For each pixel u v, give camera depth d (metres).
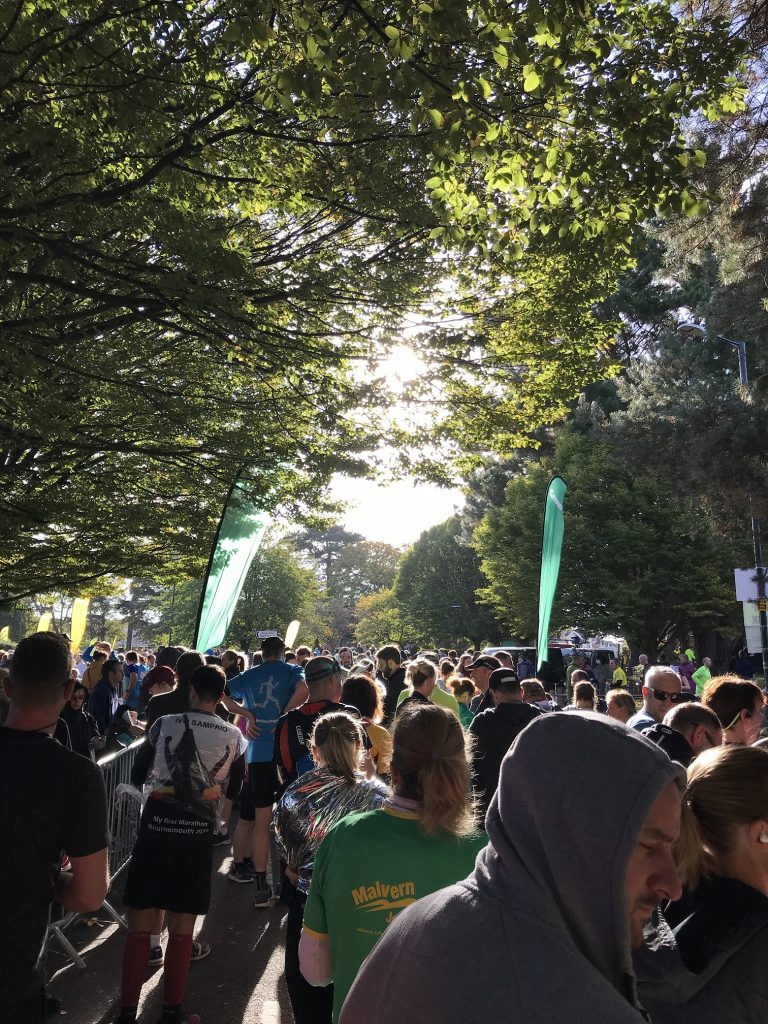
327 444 12.43
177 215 7.42
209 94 7.16
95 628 83.06
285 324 9.67
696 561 37.31
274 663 8.05
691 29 7.66
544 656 9.52
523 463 44.78
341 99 6.31
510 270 10.28
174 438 12.35
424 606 68.44
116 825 8.09
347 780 3.78
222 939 6.69
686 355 32.00
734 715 4.75
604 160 6.62
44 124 6.59
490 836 1.45
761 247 16.67
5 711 4.45
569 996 1.28
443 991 1.34
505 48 5.93
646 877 1.46
